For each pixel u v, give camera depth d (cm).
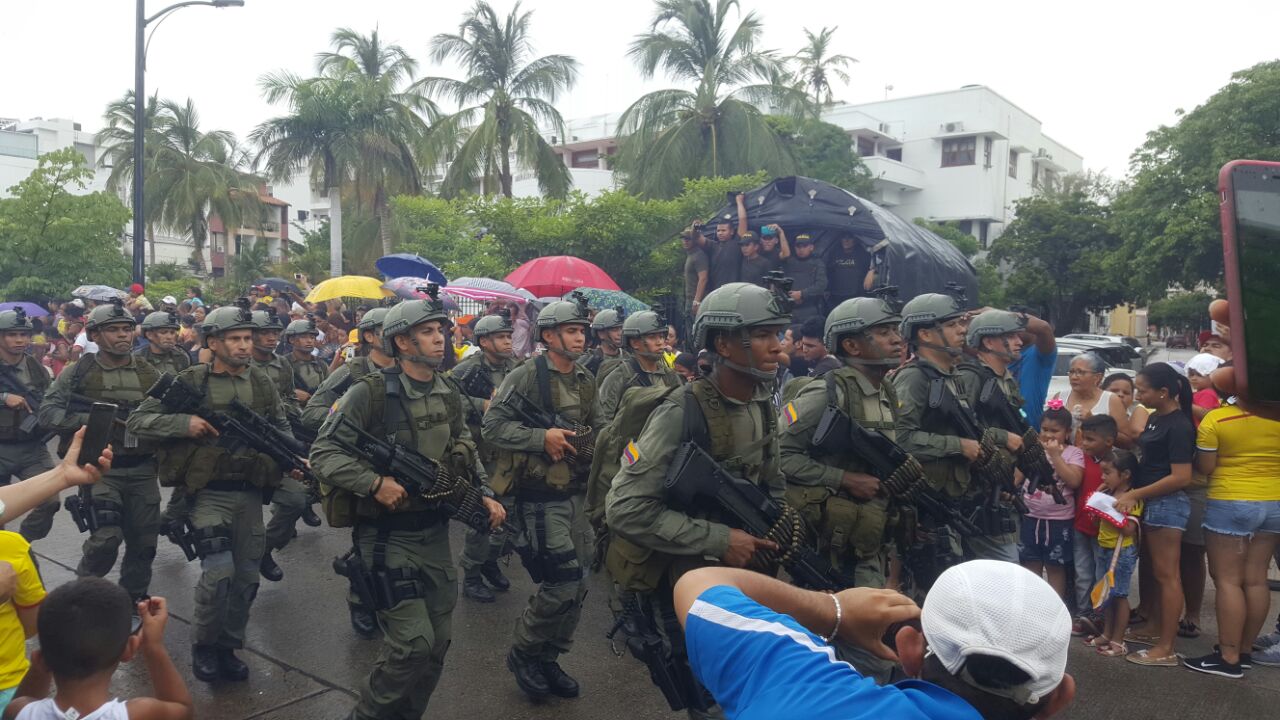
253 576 472
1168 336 5444
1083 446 524
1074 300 3775
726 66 2800
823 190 1016
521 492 463
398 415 373
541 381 509
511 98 3136
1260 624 479
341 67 3550
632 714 426
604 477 349
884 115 4884
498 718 420
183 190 4228
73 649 225
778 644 143
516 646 436
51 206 2309
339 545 730
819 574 299
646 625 303
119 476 511
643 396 313
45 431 618
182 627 536
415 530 366
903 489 364
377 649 506
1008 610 131
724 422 293
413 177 3459
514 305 1189
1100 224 3550
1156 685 466
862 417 372
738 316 285
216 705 432
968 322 514
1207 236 2616
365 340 638
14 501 251
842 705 132
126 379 575
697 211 1855
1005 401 482
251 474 467
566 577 431
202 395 463
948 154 4691
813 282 991
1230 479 468
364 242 3581
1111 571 499
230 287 3734
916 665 152
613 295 1173
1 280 2277
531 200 1964
